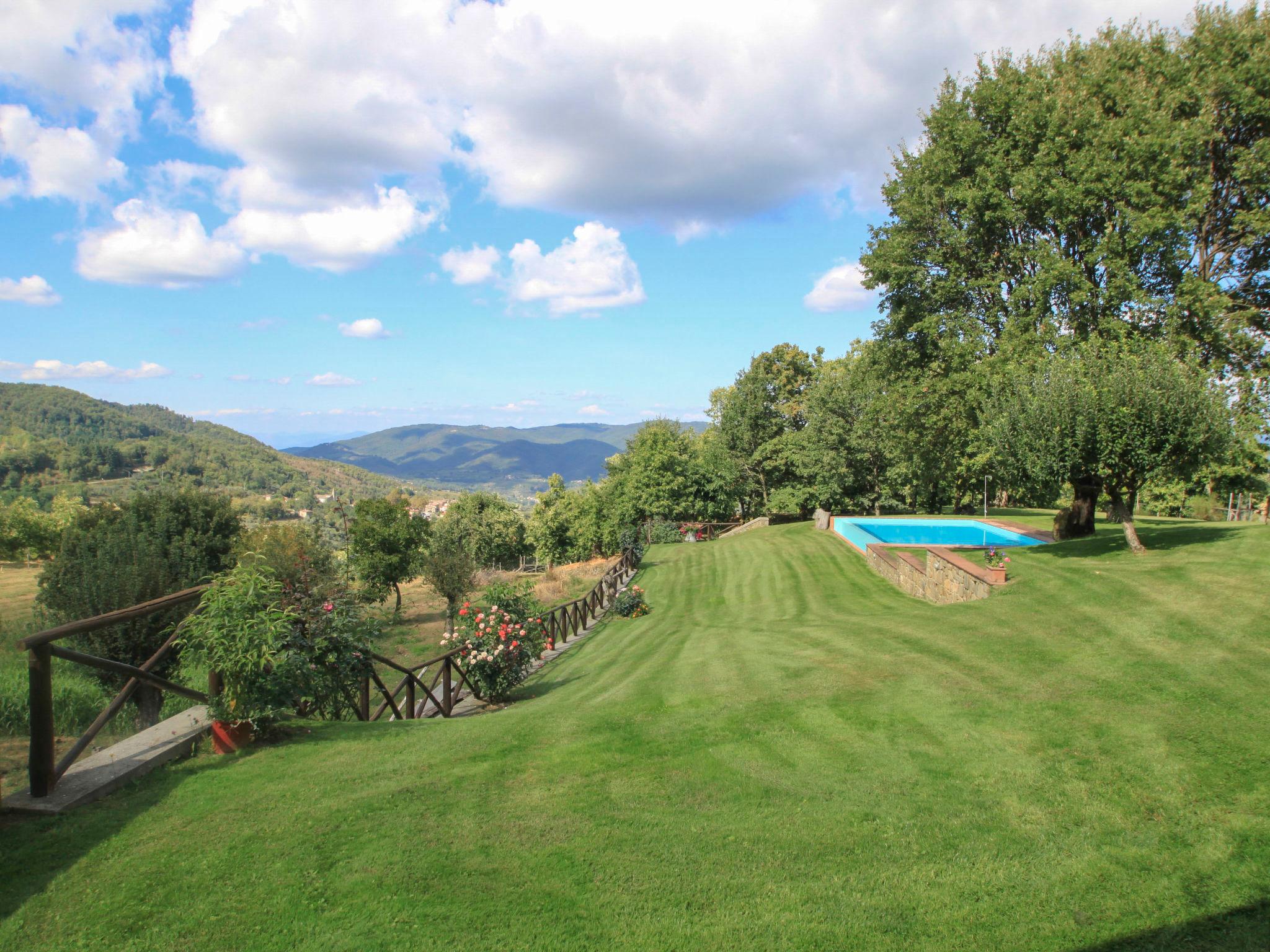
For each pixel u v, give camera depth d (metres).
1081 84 16.22
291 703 5.47
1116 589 9.53
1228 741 4.86
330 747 5.43
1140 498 28.77
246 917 3.14
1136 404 10.78
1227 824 3.88
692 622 15.56
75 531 11.35
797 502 41.72
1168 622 7.82
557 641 14.90
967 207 17.41
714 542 32.94
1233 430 10.98
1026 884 3.48
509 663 9.34
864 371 23.16
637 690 7.91
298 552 13.09
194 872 3.49
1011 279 18.14
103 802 4.28
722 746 5.52
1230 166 15.21
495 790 4.62
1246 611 7.80
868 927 3.17
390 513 26.19
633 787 4.70
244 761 5.05
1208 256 16.11
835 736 5.63
